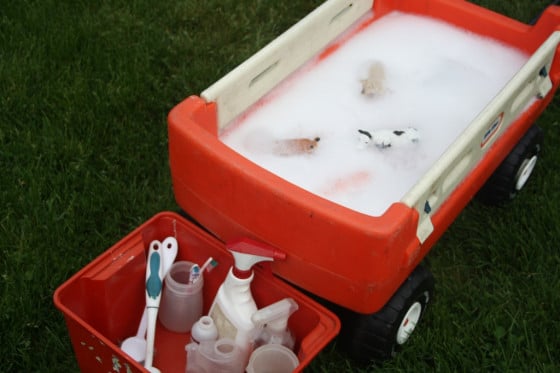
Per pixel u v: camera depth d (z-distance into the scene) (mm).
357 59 2434
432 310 2166
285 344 1945
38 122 2562
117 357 1797
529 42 2455
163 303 2039
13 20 2840
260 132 2186
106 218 2326
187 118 1960
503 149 2203
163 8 2955
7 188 2357
